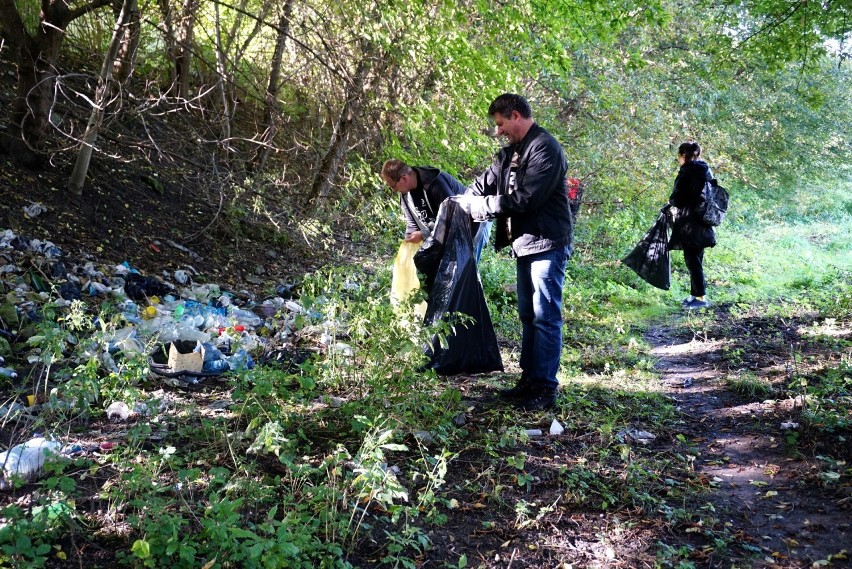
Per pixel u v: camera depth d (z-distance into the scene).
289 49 10.18
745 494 3.60
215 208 8.49
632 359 6.35
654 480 3.70
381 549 2.92
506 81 8.84
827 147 22.83
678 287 10.70
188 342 5.14
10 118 7.90
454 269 5.02
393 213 8.74
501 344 6.61
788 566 2.92
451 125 8.84
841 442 4.12
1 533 2.49
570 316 8.05
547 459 3.91
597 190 13.92
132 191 8.08
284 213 8.89
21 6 9.02
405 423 4.04
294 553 2.46
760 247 14.91
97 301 5.81
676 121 15.79
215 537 2.52
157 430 3.82
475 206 4.67
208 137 9.88
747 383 5.29
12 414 3.79
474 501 3.42
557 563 2.96
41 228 6.72
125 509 2.95
